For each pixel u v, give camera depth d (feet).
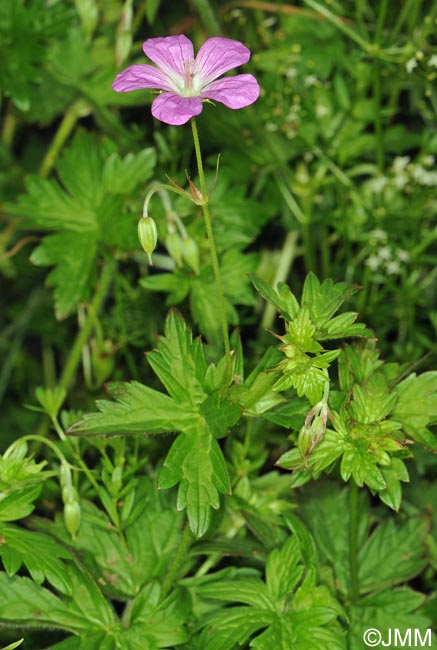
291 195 1.99
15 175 2.26
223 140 2.02
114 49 2.06
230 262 1.86
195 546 1.64
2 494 1.53
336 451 1.49
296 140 2.01
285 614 1.54
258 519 1.65
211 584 1.56
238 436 1.79
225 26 2.05
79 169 1.89
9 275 2.23
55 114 2.09
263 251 2.07
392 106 2.05
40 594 1.55
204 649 1.53
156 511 1.66
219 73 1.44
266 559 1.60
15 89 1.95
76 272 1.85
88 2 1.95
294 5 2.14
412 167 1.96
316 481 1.70
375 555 1.67
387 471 1.52
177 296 1.83
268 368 1.52
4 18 1.96
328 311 1.49
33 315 2.15
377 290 2.06
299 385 1.45
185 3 2.15
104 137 1.90
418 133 2.13
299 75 2.04
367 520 1.69
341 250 2.02
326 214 2.00
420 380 1.54
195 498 1.47
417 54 1.86
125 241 1.85
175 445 1.49
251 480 1.71
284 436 1.83
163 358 1.52
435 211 1.96
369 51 1.89
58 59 2.06
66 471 1.57
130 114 2.15
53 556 1.52
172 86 1.43
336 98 2.04
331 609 1.53
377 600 1.62
